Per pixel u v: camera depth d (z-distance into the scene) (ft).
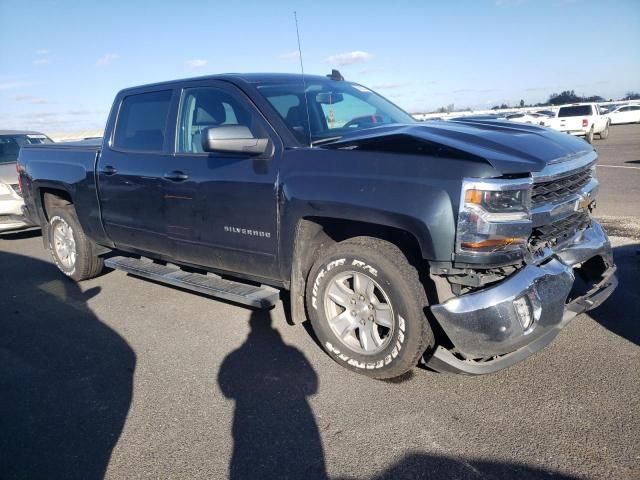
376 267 10.36
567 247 11.06
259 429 9.65
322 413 10.02
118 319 15.55
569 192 10.91
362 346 11.07
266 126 12.13
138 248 16.12
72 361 12.92
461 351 9.55
